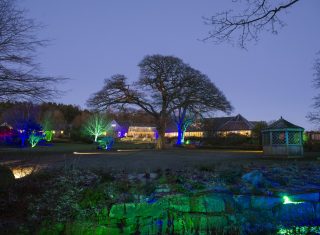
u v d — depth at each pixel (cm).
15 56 1157
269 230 687
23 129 4591
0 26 1148
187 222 671
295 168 1230
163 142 4584
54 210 678
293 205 720
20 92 1158
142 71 4459
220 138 5178
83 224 632
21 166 1228
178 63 4438
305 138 3716
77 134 6431
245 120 7494
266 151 2439
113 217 658
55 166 1329
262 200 708
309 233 702
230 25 870
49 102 1302
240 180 859
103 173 978
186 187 783
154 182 821
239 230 680
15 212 675
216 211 685
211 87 4512
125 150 3716
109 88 4319
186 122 5947
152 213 667
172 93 4394
